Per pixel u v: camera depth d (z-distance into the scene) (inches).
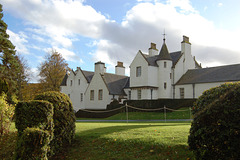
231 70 1200.2
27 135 288.8
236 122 238.2
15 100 668.1
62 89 1980.8
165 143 335.3
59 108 382.6
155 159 301.3
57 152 371.2
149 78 1350.9
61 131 376.2
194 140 261.0
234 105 244.8
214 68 1312.7
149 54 1555.1
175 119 932.6
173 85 1381.6
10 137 433.1
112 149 356.5
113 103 1395.2
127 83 1679.4
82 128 529.7
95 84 1633.9
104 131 460.4
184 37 1487.5
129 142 363.3
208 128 249.0
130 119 1058.7
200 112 264.7
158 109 1095.6
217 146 242.1
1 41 1047.6
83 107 1740.9
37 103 339.9
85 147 380.8
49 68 1988.2
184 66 1455.5
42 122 334.6
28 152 287.3
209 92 281.7
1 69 1064.2
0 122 450.3
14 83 1193.4
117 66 1871.3
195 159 263.4
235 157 234.5
